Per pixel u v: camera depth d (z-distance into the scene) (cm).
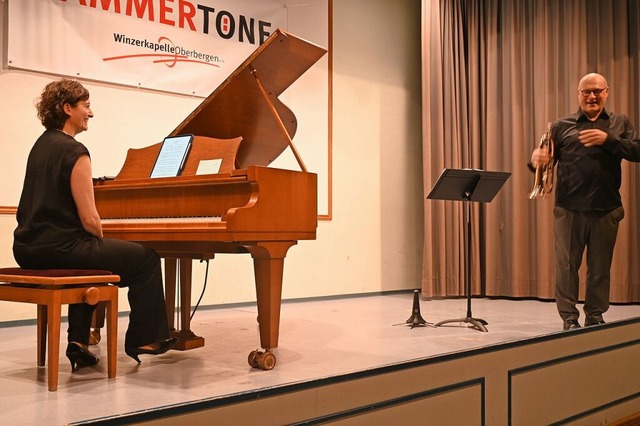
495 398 265
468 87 660
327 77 615
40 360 302
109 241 287
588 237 408
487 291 634
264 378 276
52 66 452
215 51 534
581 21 594
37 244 281
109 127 480
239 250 319
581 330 311
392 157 677
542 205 606
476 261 641
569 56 600
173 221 299
